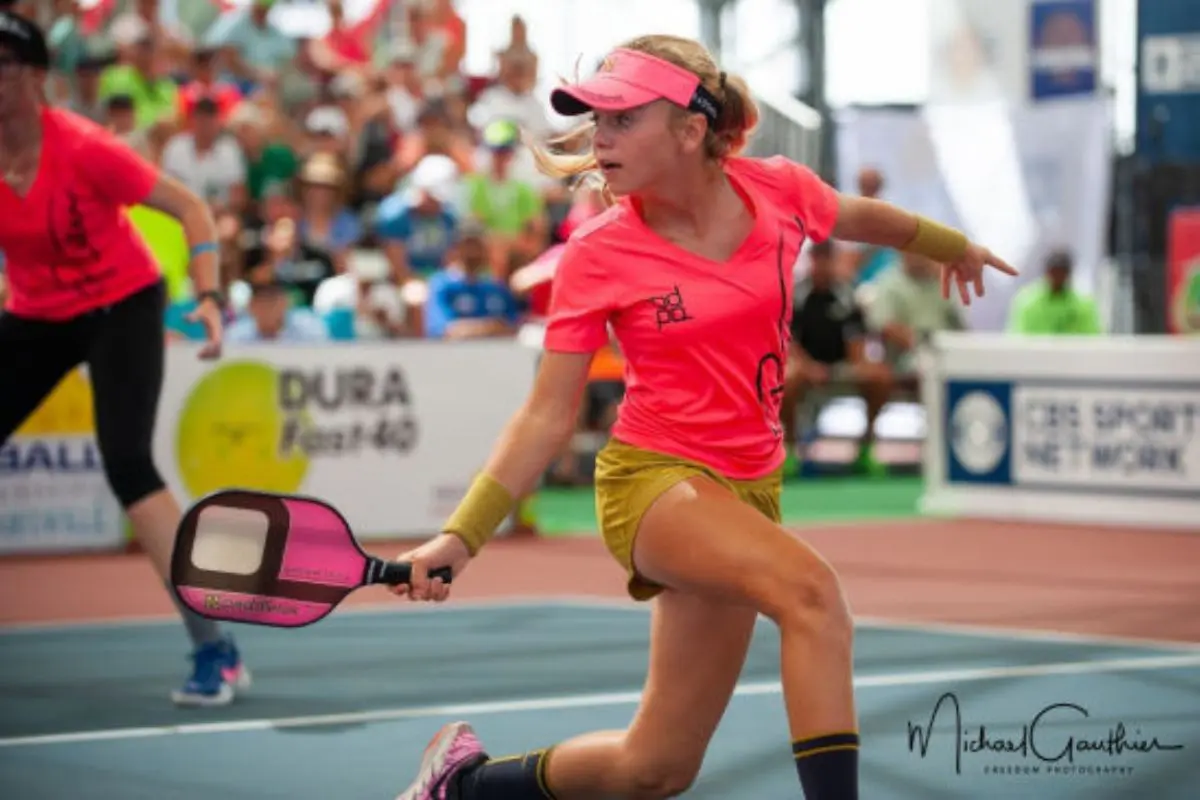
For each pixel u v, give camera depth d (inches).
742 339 411.2
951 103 1668.3
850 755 378.0
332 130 1603.1
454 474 1262.3
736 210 419.8
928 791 534.6
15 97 634.8
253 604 382.9
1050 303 1579.7
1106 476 1353.3
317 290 1438.2
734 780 554.6
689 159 408.5
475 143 1740.9
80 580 1074.1
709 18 1948.8
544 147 461.1
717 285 409.1
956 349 1422.2
